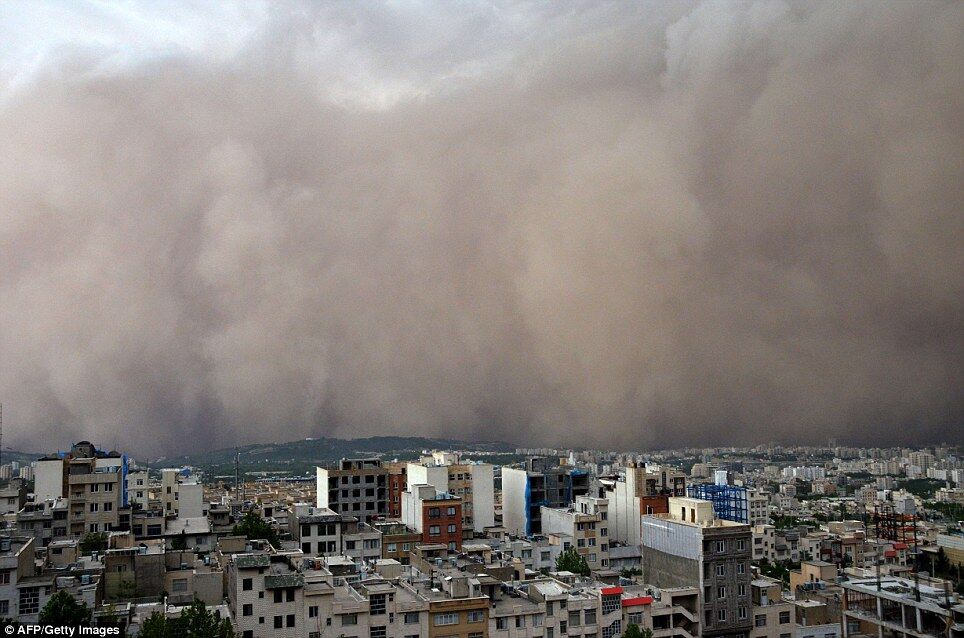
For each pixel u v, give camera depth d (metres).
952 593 119.06
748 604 119.06
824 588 156.12
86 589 104.56
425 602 105.88
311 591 102.94
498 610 108.81
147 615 100.50
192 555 121.50
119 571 113.88
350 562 120.31
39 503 169.88
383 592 104.56
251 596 101.12
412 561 134.75
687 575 119.19
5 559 102.12
